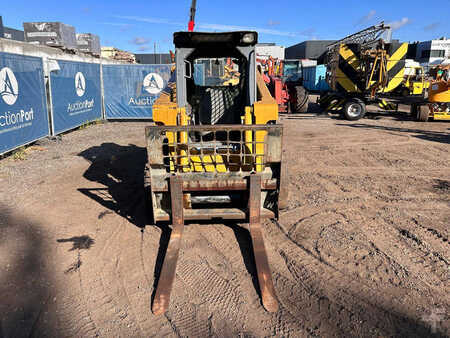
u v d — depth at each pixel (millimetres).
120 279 3424
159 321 2850
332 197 5531
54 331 2748
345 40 15820
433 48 44344
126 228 4547
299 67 19938
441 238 4156
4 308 3000
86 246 4062
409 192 5734
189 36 4094
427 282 3318
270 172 4102
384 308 2973
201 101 5453
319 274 3473
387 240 4133
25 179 6492
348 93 14797
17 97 8109
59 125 10492
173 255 3676
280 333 2711
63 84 10719
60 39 13977
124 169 7266
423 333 2691
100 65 13547
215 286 3295
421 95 24125
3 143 7555
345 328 2754
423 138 10219
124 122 13953
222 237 4270
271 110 4074
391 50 14422
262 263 3521
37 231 4426
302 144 9461
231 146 4562
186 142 4172
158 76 13727
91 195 5746
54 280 3400
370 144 9422
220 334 2701
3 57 7551
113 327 2789
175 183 3961
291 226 4535
